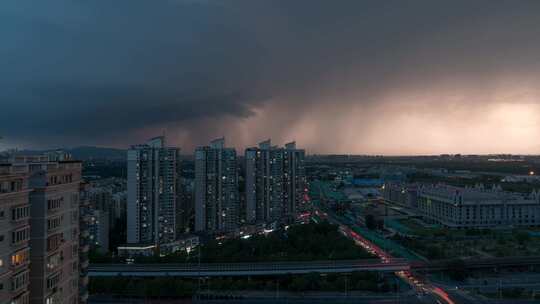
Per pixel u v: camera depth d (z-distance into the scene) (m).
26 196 90.12
